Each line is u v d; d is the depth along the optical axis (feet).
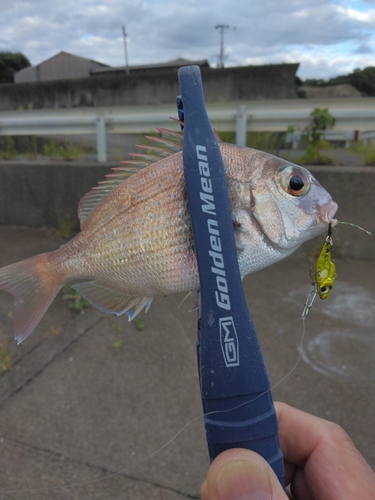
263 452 0.42
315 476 0.59
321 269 0.46
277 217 0.46
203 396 0.42
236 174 0.46
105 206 0.51
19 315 0.58
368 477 0.56
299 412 0.66
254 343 0.41
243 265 0.46
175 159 0.47
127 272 0.50
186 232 0.46
